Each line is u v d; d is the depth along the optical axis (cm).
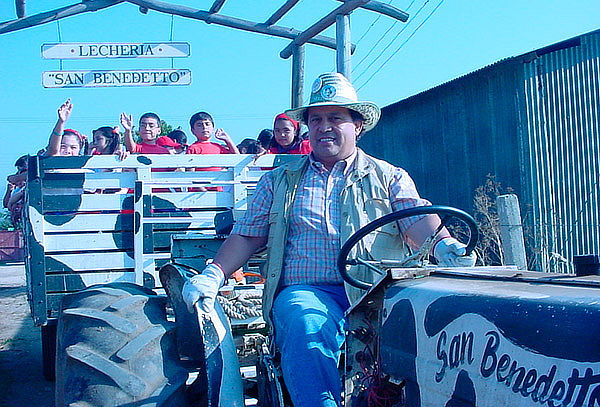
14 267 2311
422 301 236
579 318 175
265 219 369
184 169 614
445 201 1340
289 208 358
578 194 1148
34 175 554
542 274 258
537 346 182
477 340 203
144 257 568
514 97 1161
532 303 192
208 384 303
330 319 306
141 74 895
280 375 321
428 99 1378
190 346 367
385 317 256
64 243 561
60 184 562
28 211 558
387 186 356
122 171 583
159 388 307
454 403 209
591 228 1137
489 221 1020
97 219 566
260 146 790
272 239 355
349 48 827
